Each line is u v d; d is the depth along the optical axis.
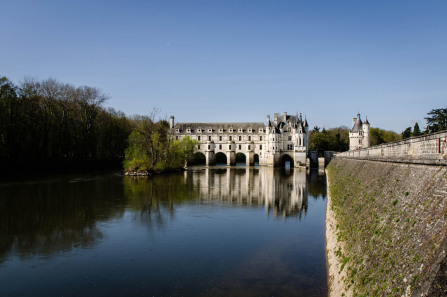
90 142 88.31
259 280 19.06
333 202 34.06
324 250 24.30
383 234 14.98
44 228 29.81
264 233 28.89
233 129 135.62
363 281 13.68
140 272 20.39
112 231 29.20
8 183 55.12
